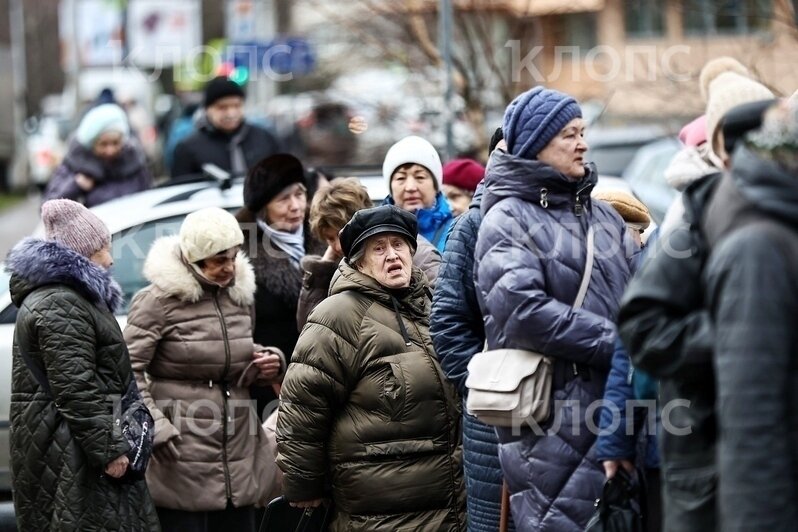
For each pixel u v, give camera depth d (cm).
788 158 637
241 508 1136
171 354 1110
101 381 1012
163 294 1106
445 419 973
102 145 1702
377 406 962
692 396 695
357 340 965
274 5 2748
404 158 1151
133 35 4153
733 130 687
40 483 1009
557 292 864
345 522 980
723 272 631
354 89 2358
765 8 1759
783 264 623
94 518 1007
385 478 962
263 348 1142
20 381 1013
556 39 2198
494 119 1964
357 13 2102
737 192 647
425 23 2008
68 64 5128
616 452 809
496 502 933
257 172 1203
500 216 869
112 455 998
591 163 894
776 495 609
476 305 945
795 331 621
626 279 877
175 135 2256
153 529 1036
